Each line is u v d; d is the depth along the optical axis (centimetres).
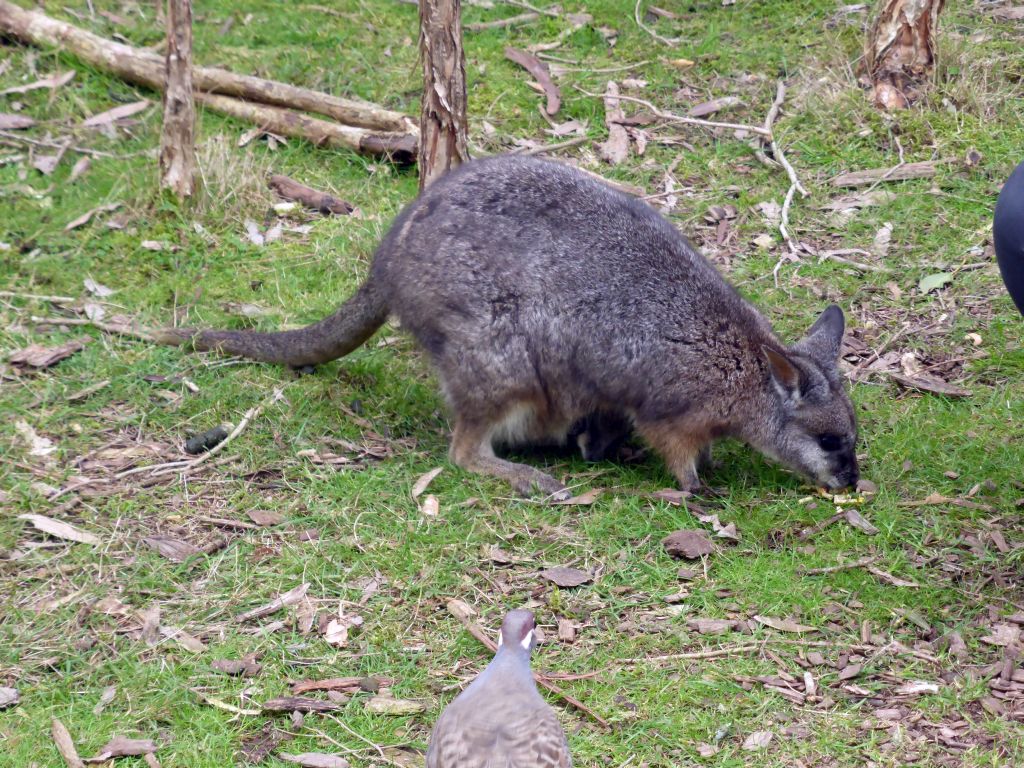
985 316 866
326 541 662
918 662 580
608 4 1229
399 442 761
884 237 948
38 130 1037
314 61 1133
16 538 653
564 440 781
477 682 442
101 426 748
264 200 965
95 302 856
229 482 708
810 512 696
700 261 757
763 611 616
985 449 734
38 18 1116
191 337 812
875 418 773
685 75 1139
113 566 638
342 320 779
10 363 789
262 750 532
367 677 571
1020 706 548
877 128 1055
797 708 554
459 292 724
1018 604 615
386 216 960
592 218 738
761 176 1023
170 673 570
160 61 1087
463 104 874
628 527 682
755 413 726
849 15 1199
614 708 552
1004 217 555
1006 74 1112
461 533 672
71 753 521
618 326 725
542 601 623
